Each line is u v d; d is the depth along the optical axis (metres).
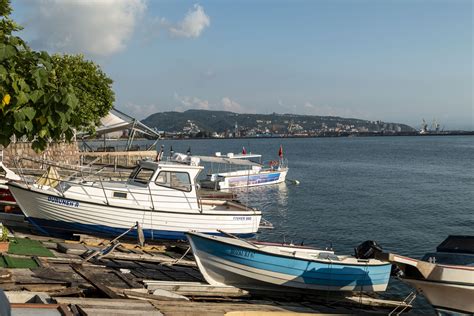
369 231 33.78
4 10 7.32
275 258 16.41
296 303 16.22
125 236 20.88
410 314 17.47
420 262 14.77
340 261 17.16
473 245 15.71
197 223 21.48
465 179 66.75
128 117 51.56
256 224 22.80
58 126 6.14
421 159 110.75
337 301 17.62
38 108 6.08
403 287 21.73
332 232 33.44
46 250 16.97
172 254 20.30
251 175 57.06
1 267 13.85
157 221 20.98
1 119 6.07
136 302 10.91
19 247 16.73
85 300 10.41
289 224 36.19
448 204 45.06
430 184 61.28
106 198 20.70
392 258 14.62
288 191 54.53
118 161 49.88
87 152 51.78
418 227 35.12
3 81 5.92
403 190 55.53
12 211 23.17
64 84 6.37
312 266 16.77
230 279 16.58
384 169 84.38
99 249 18.14
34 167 38.97
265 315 12.31
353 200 47.88
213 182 50.97
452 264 15.24
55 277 13.34
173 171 21.56
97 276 14.49
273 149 169.88
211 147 187.38
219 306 12.62
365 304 17.86
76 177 23.92
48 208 20.14
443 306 14.97
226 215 21.98
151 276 16.12
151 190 21.22
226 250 16.19
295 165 94.25
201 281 16.59
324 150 161.00
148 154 52.50
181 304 12.02
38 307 8.44
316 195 51.50
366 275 17.53
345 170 82.62
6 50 5.88
